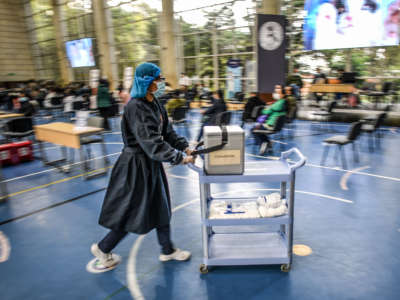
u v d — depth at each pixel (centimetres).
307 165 502
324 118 914
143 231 211
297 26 1027
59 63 2120
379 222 305
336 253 254
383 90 805
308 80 1025
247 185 420
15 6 2127
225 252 238
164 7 1346
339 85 830
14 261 262
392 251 255
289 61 1069
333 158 537
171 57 1402
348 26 836
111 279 231
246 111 703
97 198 400
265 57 848
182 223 317
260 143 589
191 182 443
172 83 1427
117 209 212
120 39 1675
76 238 299
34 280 235
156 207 222
